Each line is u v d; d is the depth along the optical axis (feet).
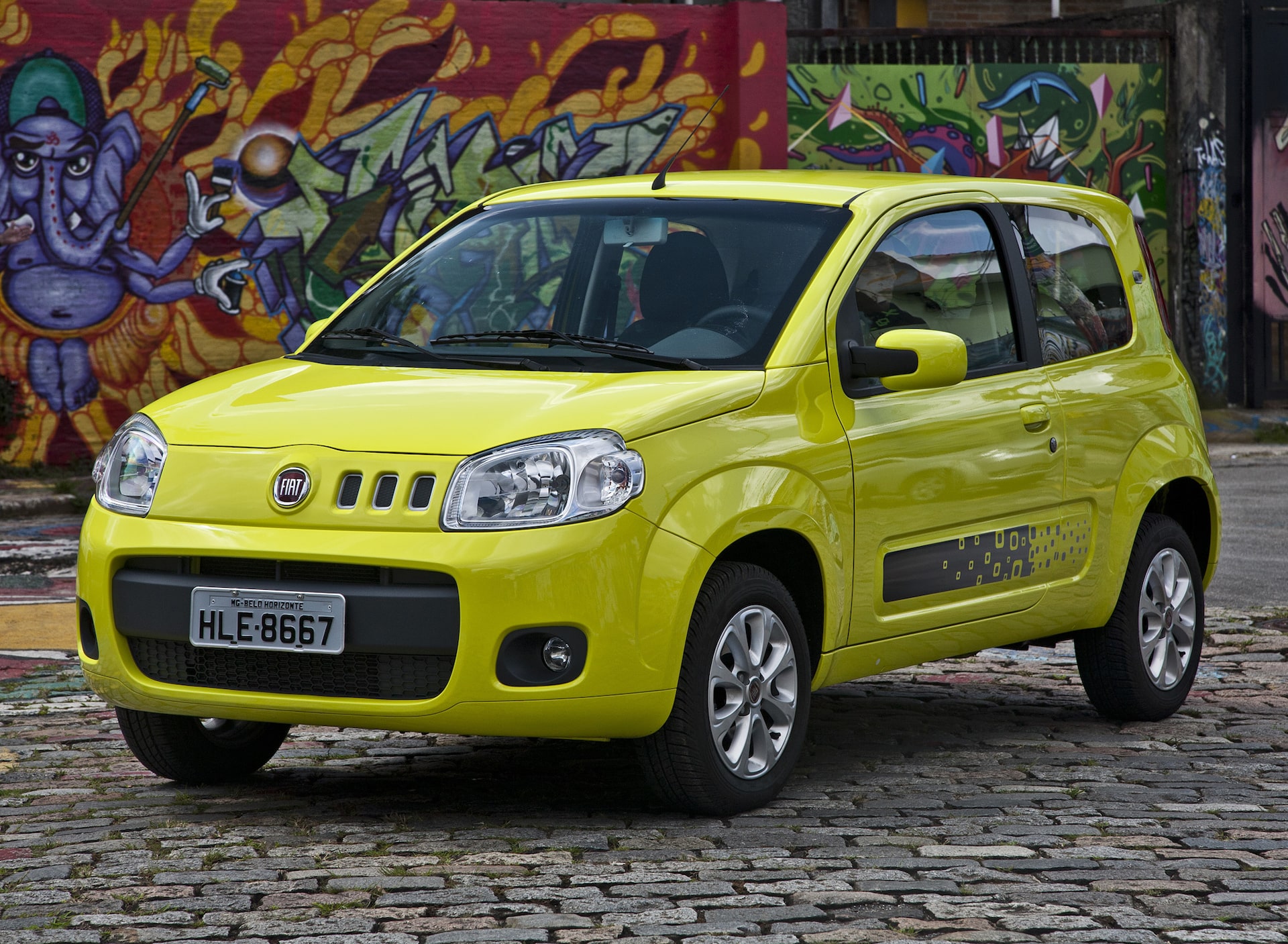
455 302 26.61
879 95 81.20
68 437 67.41
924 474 25.17
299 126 70.23
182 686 22.39
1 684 33.01
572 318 25.66
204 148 68.85
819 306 24.36
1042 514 27.53
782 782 23.66
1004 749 27.71
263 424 22.48
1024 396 27.27
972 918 18.74
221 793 24.71
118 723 27.20
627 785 24.98
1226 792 24.73
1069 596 28.22
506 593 20.66
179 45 68.13
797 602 24.39
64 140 66.80
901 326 25.62
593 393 22.21
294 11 69.82
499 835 22.08
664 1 79.97
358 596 21.04
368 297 27.14
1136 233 31.78
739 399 22.80
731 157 77.30
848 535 23.95
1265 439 79.97
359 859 20.93
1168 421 30.58
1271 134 84.48
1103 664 29.58
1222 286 83.71
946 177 28.43
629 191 27.30
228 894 19.51
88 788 25.05
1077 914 18.90
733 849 21.39
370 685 21.48
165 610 22.06
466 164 73.41
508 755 27.09
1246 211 84.43
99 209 67.36
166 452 22.67
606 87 75.41
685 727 22.08
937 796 24.41
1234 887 20.02
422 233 72.79
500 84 73.61
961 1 107.24
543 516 20.95
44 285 66.85
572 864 20.72
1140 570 29.63
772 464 22.81
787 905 19.12
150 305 68.44
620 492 21.20
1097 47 84.38
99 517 22.89
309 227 70.79
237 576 21.80
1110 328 30.19
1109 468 28.91
